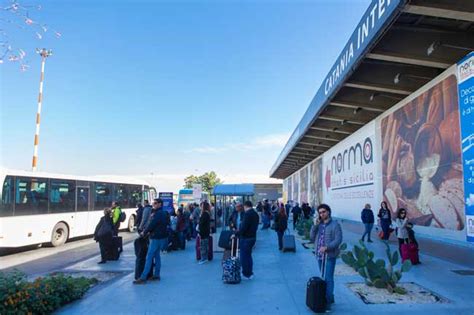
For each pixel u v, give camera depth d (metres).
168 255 12.93
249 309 6.39
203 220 11.58
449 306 6.43
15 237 14.57
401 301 6.76
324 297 6.19
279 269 9.97
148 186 26.62
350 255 8.20
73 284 7.27
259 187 90.50
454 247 12.36
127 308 6.55
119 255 12.62
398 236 10.58
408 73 14.24
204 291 7.65
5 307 5.74
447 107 12.82
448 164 12.89
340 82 14.07
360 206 23.17
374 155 20.36
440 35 11.55
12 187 14.67
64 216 17.42
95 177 20.44
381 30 9.74
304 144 32.28
